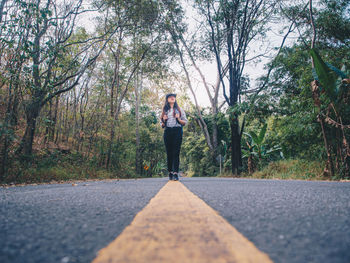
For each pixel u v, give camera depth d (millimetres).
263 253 669
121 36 13500
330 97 6594
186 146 29875
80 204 1669
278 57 10617
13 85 6289
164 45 16203
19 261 628
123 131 21359
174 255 647
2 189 3678
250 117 11508
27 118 7125
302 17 11695
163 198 1929
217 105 20641
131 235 859
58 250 717
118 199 1920
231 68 13508
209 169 21797
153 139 29359
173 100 5371
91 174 10406
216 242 770
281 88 10656
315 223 1053
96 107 14508
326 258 636
